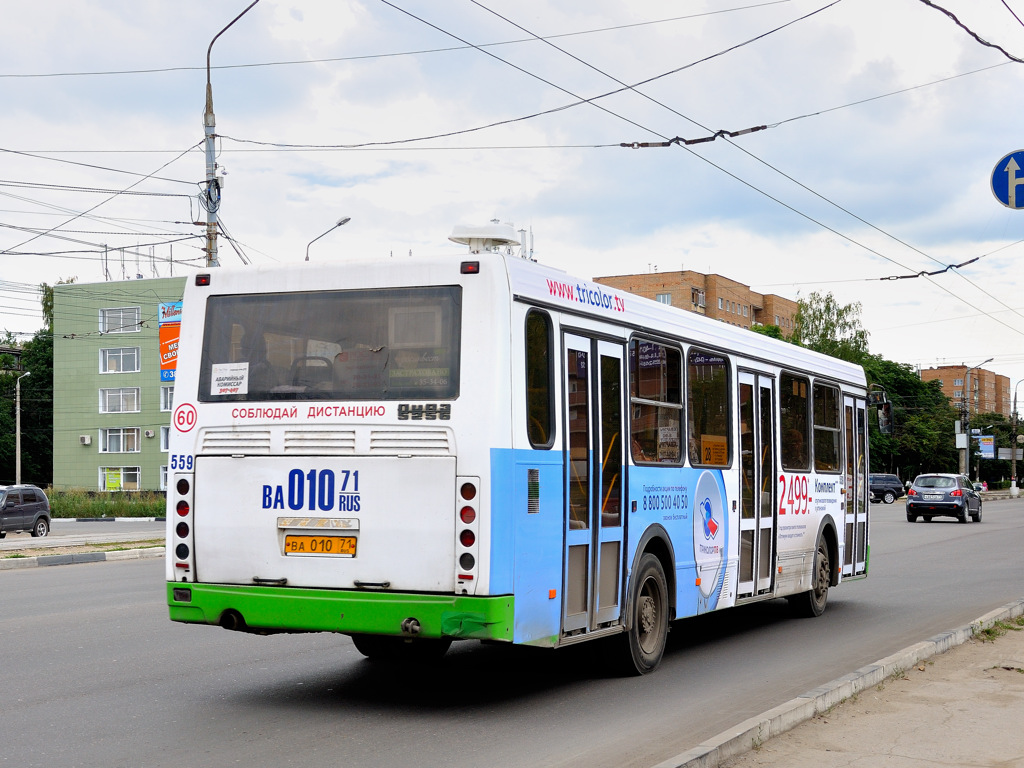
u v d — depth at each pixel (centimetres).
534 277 785
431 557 729
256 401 786
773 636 1205
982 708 764
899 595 1620
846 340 8306
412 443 740
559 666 974
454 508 726
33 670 915
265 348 791
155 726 714
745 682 908
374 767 614
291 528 764
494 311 740
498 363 735
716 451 1084
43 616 1259
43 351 8550
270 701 799
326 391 768
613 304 895
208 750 650
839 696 775
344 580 746
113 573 1898
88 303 7212
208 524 786
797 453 1309
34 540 2977
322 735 693
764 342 1223
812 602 1360
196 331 812
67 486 7162
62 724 717
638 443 923
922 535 3266
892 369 10206
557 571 788
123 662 959
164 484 7019
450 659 1005
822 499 1384
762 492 1195
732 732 636
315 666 950
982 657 976
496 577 719
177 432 803
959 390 17638
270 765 616
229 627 774
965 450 7500
